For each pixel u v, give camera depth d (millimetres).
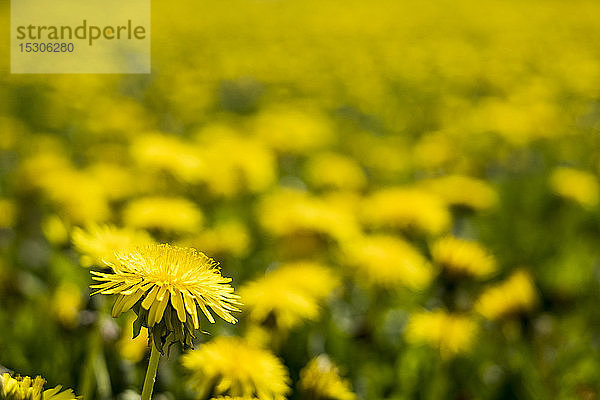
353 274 3330
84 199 3523
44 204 4207
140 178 4254
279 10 20641
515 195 5578
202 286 1463
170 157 3877
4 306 3240
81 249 2012
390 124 8609
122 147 6391
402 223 3668
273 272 3025
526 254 4512
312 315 2629
